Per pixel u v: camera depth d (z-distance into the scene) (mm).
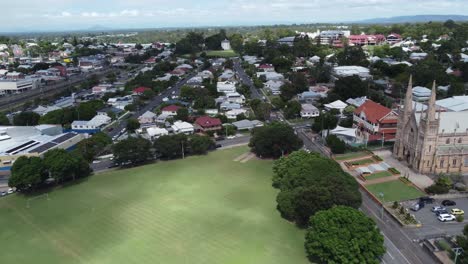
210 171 128875
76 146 146750
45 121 182125
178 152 142750
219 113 198875
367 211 97125
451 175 113438
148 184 119188
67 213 101250
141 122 187375
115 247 83938
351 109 189125
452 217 90250
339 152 138375
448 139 116312
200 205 103500
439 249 77562
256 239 85312
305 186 95938
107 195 111875
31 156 124312
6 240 88688
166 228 91562
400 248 79875
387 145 144375
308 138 161375
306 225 90562
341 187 90750
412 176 115938
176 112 194625
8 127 159625
